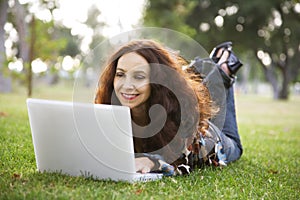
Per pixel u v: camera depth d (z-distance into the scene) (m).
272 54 22.72
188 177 2.39
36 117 2.20
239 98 22.30
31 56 8.38
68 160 2.24
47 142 2.23
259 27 21.23
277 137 5.03
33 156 2.79
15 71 8.86
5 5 13.01
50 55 8.55
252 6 20.06
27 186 1.95
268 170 2.91
